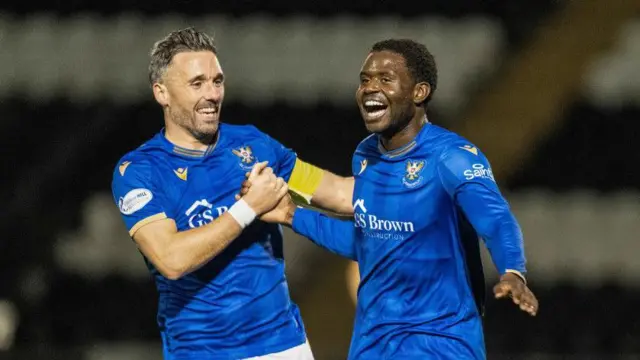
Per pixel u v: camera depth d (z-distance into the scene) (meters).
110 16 40.44
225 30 39.72
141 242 14.02
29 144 37.84
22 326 35.00
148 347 34.66
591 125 38.69
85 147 37.91
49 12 40.44
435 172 13.01
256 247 14.42
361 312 13.63
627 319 35.06
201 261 13.73
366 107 13.35
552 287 35.78
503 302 34.91
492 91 37.44
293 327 14.81
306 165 15.41
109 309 35.56
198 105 14.05
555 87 37.31
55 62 38.53
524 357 33.22
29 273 35.81
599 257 36.03
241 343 14.36
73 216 37.16
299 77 38.00
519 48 38.34
